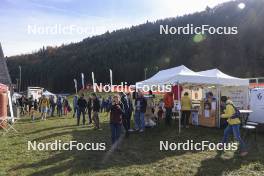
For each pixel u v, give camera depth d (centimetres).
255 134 1277
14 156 1030
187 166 899
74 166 902
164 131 1459
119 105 1146
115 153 1056
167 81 1520
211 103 1555
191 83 1512
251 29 9238
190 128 1541
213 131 1456
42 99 2414
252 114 1489
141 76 10731
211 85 1628
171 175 817
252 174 827
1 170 863
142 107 1448
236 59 9000
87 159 982
